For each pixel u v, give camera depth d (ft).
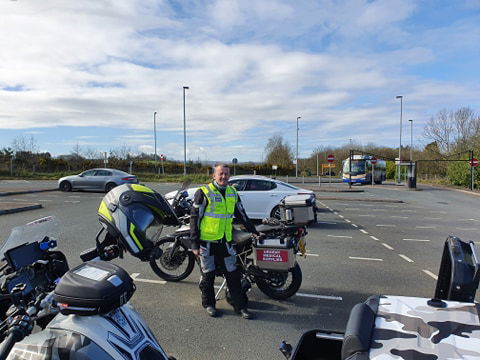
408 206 59.98
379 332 7.47
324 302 16.93
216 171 15.26
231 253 15.30
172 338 13.37
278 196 37.65
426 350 6.86
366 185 125.80
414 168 103.55
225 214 15.14
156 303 16.60
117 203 8.19
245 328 14.24
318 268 22.33
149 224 8.29
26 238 8.47
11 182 99.09
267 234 16.24
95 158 141.59
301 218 16.79
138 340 7.15
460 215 49.24
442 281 11.46
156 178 126.00
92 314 6.47
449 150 157.28
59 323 6.85
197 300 16.99
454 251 10.68
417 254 26.27
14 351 6.72
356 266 22.89
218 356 12.14
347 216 45.91
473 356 6.65
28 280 8.38
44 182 99.76
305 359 9.27
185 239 18.58
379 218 44.70
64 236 29.30
